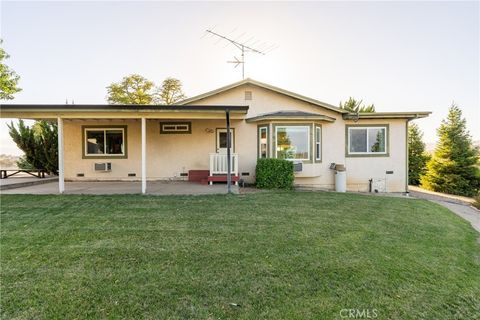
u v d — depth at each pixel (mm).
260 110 11453
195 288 2840
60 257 3574
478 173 15711
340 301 2688
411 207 7363
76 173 11305
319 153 10969
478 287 3146
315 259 3611
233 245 4043
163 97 26625
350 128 11352
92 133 11320
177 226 4883
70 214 5582
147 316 2379
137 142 11375
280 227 4918
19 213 5633
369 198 8242
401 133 11305
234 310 2488
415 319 2479
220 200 7027
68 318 2344
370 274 3256
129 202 6660
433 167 17000
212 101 11430
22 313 2402
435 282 3180
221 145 11375
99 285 2877
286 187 9625
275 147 10383
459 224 6160
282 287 2898
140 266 3336
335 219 5555
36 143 12781
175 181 11031
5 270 3205
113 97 24969
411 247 4250
